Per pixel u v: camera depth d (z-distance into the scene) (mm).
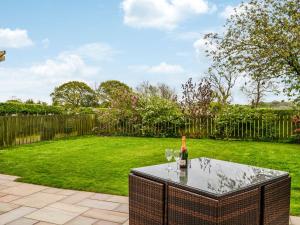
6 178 5527
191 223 2496
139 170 3094
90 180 5344
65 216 3752
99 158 7449
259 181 2734
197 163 3459
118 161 7059
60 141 11195
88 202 4242
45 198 4414
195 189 2490
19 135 10328
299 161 7031
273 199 2822
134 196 3023
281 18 8539
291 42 7938
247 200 2549
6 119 9812
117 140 11297
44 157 7633
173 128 12516
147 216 2881
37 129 11164
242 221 2516
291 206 4016
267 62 8531
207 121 11992
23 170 6137
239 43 9273
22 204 4168
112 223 3547
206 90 12391
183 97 12484
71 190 4785
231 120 11516
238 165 3385
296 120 10352
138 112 12977
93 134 14125
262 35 8562
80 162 6953
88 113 15047
